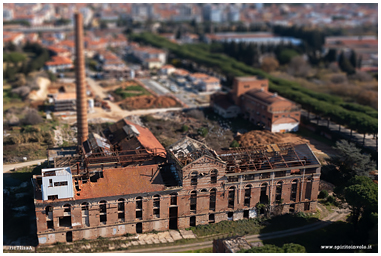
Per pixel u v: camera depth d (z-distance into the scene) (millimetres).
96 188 105625
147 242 107312
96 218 106312
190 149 119375
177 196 111125
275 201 120625
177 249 104938
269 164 118000
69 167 107250
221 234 112625
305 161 121062
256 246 102375
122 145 146000
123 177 108750
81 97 150500
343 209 127938
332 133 194500
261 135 185875
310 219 120938
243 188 116062
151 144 146750
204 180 111938
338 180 145000
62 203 102375
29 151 167875
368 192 111312
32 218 117500
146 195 108125
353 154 147375
